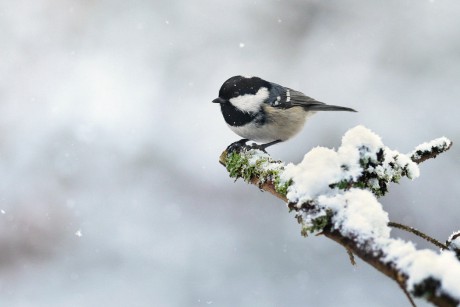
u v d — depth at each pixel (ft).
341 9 48.98
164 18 50.29
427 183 39.65
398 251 7.72
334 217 9.03
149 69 48.49
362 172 10.75
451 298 6.72
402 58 46.98
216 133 45.55
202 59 48.91
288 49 48.62
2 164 42.45
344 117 44.65
